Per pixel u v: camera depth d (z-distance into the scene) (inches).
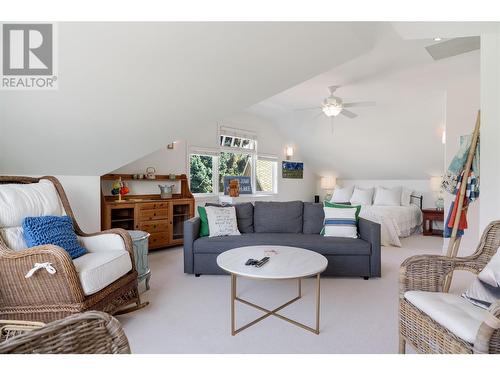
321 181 311.6
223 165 237.5
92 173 133.3
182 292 109.0
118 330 32.7
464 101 161.5
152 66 92.9
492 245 64.5
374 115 218.4
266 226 148.6
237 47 95.0
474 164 95.9
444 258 64.9
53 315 70.4
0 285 70.7
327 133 258.2
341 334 78.5
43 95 90.9
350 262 123.6
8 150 106.0
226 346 72.9
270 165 278.4
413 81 157.0
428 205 261.0
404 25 87.1
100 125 108.7
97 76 90.4
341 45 105.6
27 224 81.7
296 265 83.2
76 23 76.0
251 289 111.8
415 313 56.9
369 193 258.4
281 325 83.7
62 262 68.8
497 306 40.1
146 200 163.5
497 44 93.4
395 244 185.2
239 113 242.2
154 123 116.8
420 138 223.6
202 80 104.5
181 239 178.5
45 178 105.6
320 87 169.9
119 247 95.0
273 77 113.4
